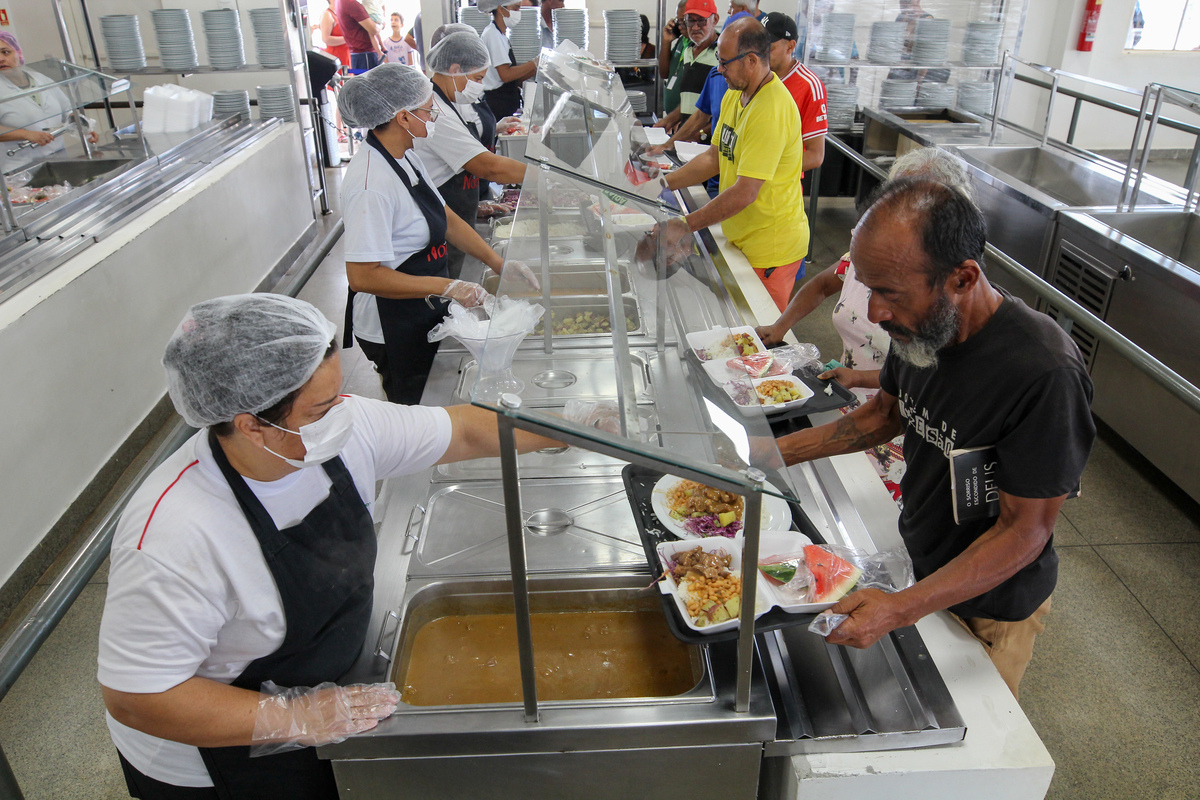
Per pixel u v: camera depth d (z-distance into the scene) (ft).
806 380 5.92
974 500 3.70
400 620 4.04
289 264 16.47
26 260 9.09
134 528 3.05
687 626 3.62
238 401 2.96
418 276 7.16
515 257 5.81
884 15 16.17
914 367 4.02
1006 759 3.56
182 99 14.43
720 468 3.01
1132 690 6.88
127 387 10.18
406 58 22.99
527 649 3.32
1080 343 10.55
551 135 7.48
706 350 4.65
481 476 5.13
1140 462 10.01
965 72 16.44
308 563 3.36
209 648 3.22
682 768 3.60
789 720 3.62
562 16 14.98
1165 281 8.98
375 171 6.81
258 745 3.29
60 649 7.33
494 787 3.60
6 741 6.45
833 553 3.99
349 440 3.71
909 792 3.57
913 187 3.23
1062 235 10.80
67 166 12.55
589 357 4.33
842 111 16.99
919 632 4.16
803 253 9.52
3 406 7.90
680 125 15.14
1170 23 21.52
